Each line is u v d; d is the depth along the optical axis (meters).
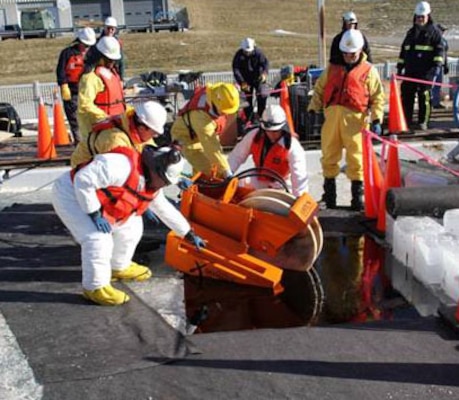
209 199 5.66
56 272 5.72
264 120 6.07
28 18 39.16
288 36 38.34
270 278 5.34
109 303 4.96
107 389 3.80
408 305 5.06
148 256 6.11
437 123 11.41
